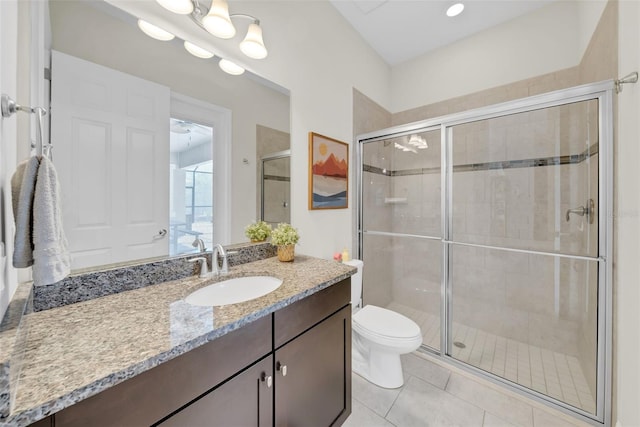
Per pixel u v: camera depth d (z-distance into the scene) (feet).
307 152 5.84
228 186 4.49
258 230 4.88
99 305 2.80
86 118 3.05
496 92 7.22
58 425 1.58
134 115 3.43
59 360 1.83
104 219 3.19
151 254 3.59
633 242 3.55
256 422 2.78
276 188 5.24
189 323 2.40
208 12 3.76
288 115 5.43
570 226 5.73
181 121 3.90
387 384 5.26
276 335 2.98
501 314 6.89
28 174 1.92
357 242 7.47
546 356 6.09
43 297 2.66
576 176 5.53
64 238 2.19
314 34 5.99
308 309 3.44
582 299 5.59
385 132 7.23
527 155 6.14
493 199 6.70
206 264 3.93
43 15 2.74
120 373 1.74
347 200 7.07
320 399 3.71
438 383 5.41
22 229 1.89
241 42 4.50
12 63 2.10
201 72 4.09
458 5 6.47
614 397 4.19
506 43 7.05
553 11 6.42
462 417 4.55
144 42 3.50
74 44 2.95
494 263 6.91
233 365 2.53
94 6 3.09
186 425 2.18
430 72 8.42
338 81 6.75
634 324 3.51
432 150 7.20
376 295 8.14
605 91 4.29
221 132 4.38
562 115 5.52
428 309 7.83
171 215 3.81
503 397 5.00
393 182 8.24
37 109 2.00
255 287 4.07
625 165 3.80
